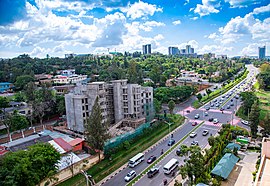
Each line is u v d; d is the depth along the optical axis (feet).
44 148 163.73
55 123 310.65
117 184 167.53
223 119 319.06
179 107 397.39
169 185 162.50
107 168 188.75
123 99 290.76
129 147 222.89
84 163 187.21
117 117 289.94
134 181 170.30
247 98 332.80
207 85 586.45
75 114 268.62
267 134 234.58
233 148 205.26
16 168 133.59
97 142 192.75
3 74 556.51
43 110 321.11
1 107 320.91
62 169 171.01
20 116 274.57
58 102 347.36
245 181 162.81
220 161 180.65
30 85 357.82
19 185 133.90
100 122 193.47
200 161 144.15
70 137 250.16
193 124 295.69
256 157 198.90
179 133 269.23
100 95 261.03
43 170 150.30
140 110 296.71
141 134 248.93
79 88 285.84
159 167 190.08
